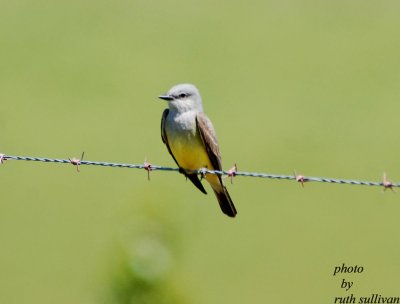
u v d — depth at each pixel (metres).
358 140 20.69
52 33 25.95
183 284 9.17
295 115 22.02
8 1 28.19
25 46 25.17
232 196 18.25
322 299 14.50
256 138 20.53
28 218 17.08
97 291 10.13
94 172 18.92
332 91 23.34
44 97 22.30
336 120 21.75
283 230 16.72
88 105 22.23
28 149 19.59
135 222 9.45
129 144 19.95
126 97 22.28
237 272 15.39
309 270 15.39
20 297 14.48
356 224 17.03
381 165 19.38
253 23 27.06
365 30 26.97
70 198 17.77
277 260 15.70
